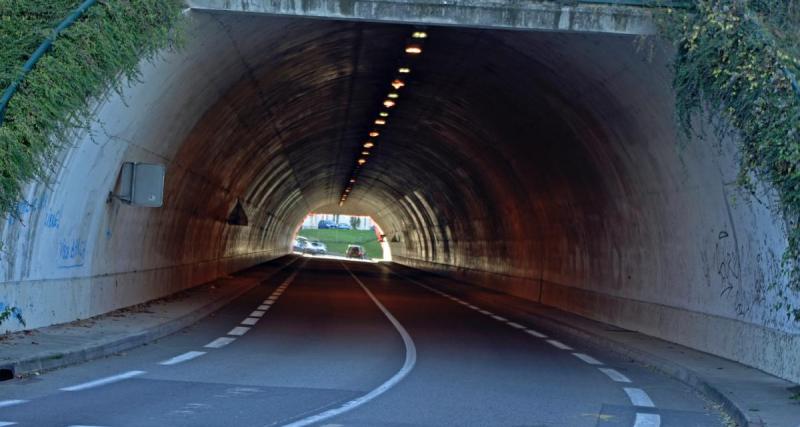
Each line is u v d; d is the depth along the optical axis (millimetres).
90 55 11703
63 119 11492
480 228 39625
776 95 10742
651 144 16234
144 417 8242
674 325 16641
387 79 24641
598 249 22125
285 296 28688
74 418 8016
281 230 72375
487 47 18594
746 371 12727
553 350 16297
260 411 8875
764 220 12289
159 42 12523
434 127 31016
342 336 17094
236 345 14891
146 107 15375
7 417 7949
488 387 11312
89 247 15641
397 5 13469
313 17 13516
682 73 12312
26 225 12555
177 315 17938
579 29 13391
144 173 15914
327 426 8281
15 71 10867
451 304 28188
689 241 15836
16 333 12711
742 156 11578
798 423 8883
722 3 11672
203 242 29281
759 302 13016
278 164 38750
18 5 11391
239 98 21234
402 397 10195
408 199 59281
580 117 18953
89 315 15875
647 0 13156
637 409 10164
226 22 14516
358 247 100562
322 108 28500
